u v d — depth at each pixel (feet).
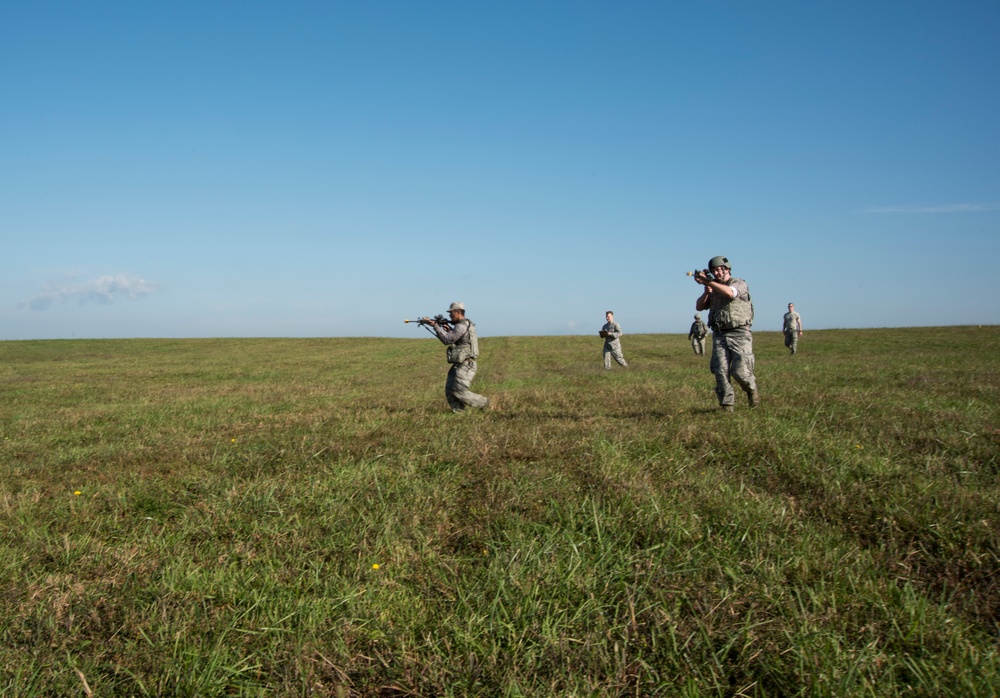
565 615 10.96
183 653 10.07
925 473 18.11
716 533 14.43
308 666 9.82
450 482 19.44
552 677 9.45
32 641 10.67
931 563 12.79
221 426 32.86
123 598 12.04
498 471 20.17
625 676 9.48
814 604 10.89
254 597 11.87
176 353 133.08
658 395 38.68
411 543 14.55
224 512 16.99
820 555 13.00
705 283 29.40
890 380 45.21
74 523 16.99
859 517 15.23
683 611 11.15
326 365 98.12
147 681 9.68
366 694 9.50
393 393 49.49
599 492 17.15
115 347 148.36
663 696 9.14
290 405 42.09
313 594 12.14
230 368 93.25
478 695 9.24
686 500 16.33
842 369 56.75
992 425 24.99
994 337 110.22
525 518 15.84
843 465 18.88
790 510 15.81
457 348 35.35
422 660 9.96
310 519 16.43
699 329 94.89
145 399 50.67
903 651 9.80
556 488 17.78
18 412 43.19
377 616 11.23
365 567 13.21
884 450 21.08
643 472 19.07
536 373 70.49
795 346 91.45
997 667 9.21
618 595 11.72
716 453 21.63
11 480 22.36
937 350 89.51
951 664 9.37
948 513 14.61
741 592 11.60
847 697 8.68
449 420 31.50
